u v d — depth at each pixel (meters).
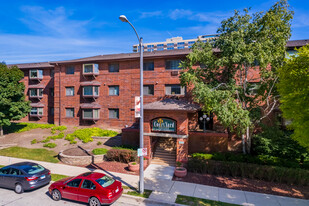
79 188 10.41
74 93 27.67
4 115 23.80
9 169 12.30
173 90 22.56
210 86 16.00
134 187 12.38
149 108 16.77
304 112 10.17
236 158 15.38
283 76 11.35
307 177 12.49
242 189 12.20
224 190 12.05
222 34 15.66
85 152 18.44
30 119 32.31
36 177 11.84
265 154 15.73
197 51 15.94
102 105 25.98
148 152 17.16
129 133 20.22
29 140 23.36
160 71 22.86
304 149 14.66
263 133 16.38
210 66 16.66
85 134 23.08
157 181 13.37
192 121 20.98
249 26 14.44
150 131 17.53
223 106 13.62
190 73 16.28
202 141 18.09
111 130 24.62
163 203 10.52
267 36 14.24
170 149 18.91
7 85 24.36
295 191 11.92
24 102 26.33
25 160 17.59
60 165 16.52
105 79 25.83
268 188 12.34
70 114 28.25
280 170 13.11
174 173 14.37
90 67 25.89
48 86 31.09
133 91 24.36
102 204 9.88
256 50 13.48
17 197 11.33
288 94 10.70
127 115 24.69
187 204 10.35
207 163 14.81
